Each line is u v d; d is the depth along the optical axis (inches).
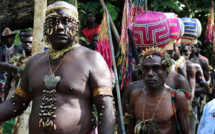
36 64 102.7
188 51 252.1
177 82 158.6
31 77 101.3
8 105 104.8
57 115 94.3
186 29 248.2
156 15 185.6
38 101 98.2
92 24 289.0
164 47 186.4
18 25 289.6
